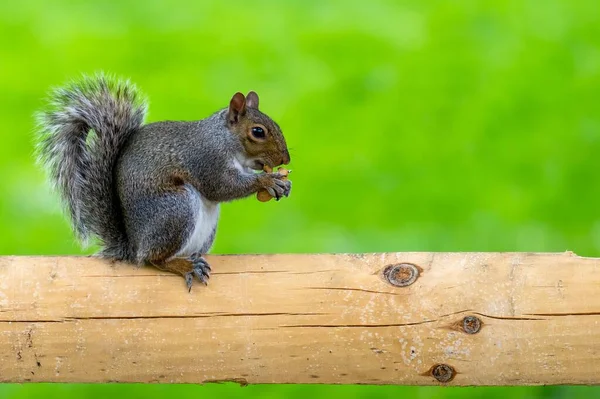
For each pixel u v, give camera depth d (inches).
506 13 803.4
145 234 315.0
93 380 277.9
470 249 594.9
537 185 639.1
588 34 751.7
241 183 338.0
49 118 329.1
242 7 888.3
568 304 268.4
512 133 682.2
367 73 776.3
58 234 611.2
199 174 332.8
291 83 775.1
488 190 645.9
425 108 727.1
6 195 654.5
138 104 338.0
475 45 780.6
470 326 269.9
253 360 274.7
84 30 840.9
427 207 647.8
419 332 271.1
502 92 711.1
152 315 276.8
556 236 601.6
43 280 280.5
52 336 275.3
